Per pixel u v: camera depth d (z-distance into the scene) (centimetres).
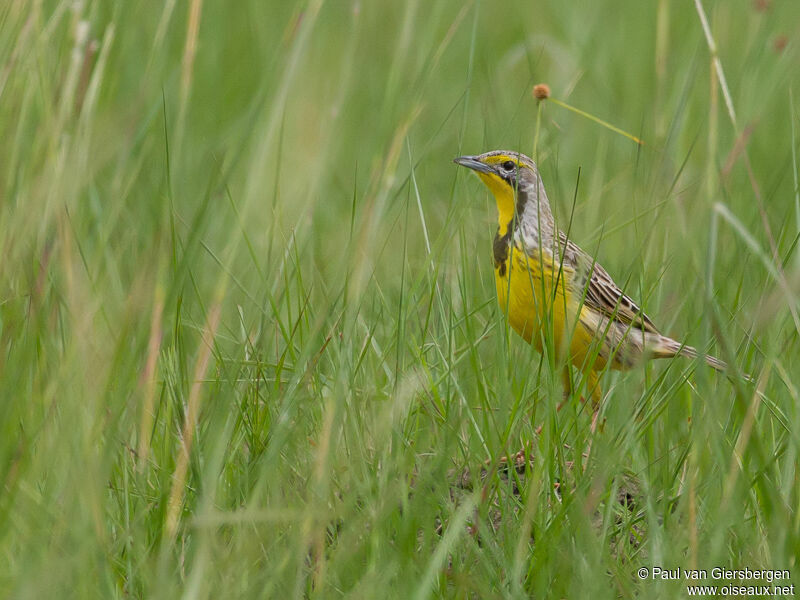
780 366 889
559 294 1075
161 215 910
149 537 780
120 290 908
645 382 983
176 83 1380
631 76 1805
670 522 814
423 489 775
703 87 1620
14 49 903
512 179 1141
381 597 704
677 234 1098
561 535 769
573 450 911
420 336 1040
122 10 1159
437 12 1102
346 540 739
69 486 728
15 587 681
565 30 1975
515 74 1877
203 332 912
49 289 850
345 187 1451
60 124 864
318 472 749
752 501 821
